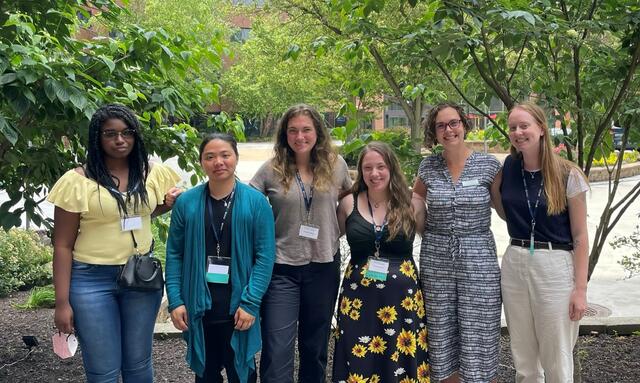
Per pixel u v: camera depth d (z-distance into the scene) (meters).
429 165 3.62
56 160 4.23
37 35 3.76
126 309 3.21
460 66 4.34
